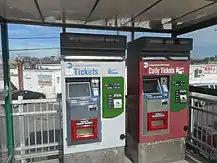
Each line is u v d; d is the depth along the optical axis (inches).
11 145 121.3
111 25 133.3
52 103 132.4
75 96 105.0
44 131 146.7
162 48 113.1
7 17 110.5
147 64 112.7
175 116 121.5
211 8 97.0
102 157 112.2
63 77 102.0
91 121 107.4
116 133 112.8
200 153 133.1
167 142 122.6
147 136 118.6
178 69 118.1
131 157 129.0
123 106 112.2
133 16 110.5
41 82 528.4
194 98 135.6
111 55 107.3
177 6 93.2
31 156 126.4
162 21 122.6
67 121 104.6
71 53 101.3
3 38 115.1
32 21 120.8
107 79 107.8
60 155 130.9
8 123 119.7
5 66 116.2
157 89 119.0
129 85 125.7
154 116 117.5
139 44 112.1
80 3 86.8
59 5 90.0
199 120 135.0
